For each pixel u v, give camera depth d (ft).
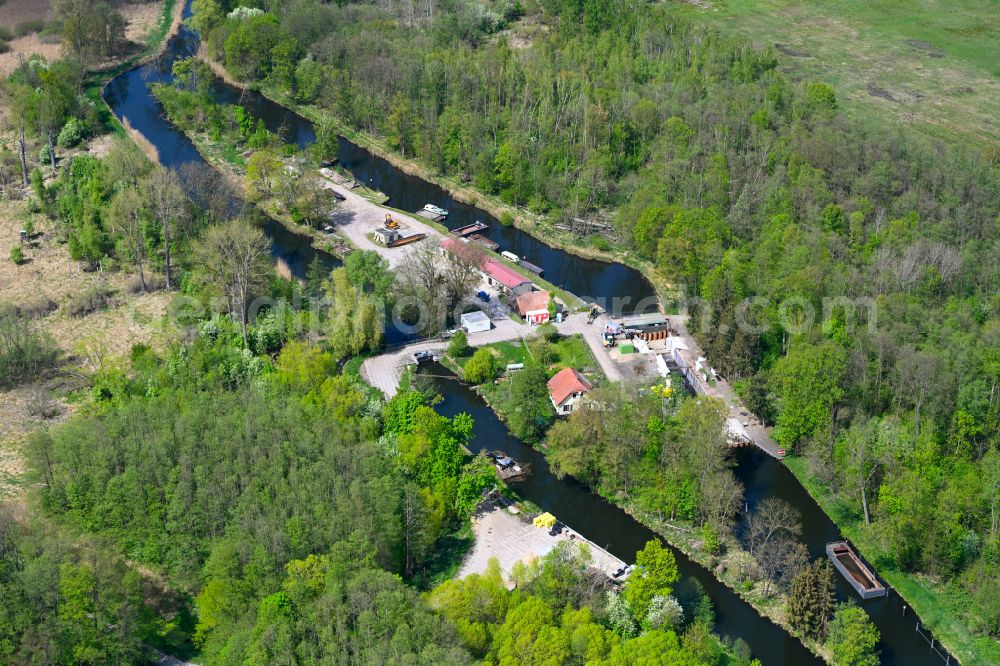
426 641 625.82
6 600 641.40
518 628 642.22
